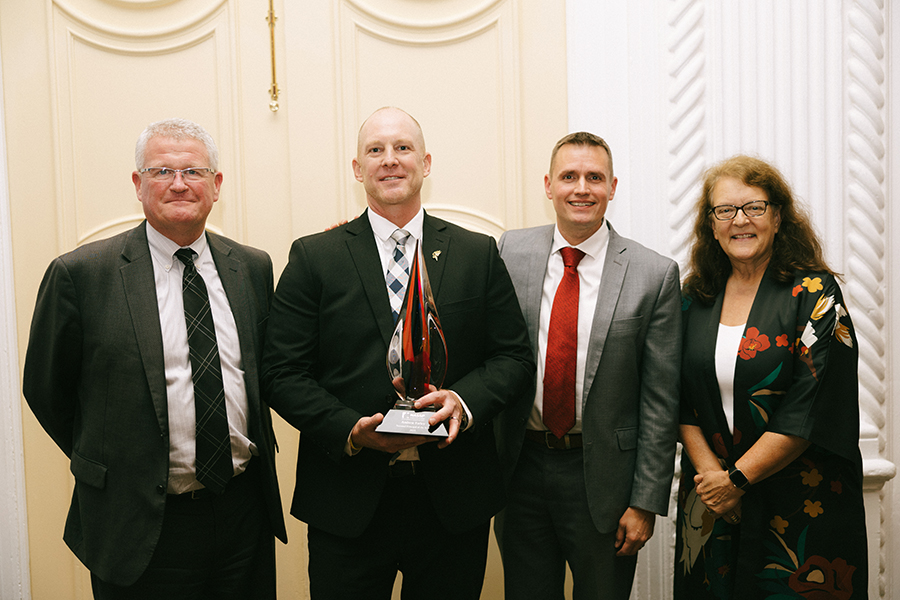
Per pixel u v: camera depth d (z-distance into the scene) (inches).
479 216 85.1
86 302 54.1
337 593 55.0
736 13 80.7
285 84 83.4
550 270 65.0
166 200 53.6
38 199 81.8
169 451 53.5
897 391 83.1
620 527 60.4
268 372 55.6
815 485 55.9
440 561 56.7
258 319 59.5
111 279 54.7
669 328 61.9
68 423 57.6
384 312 55.6
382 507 55.7
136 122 82.7
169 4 82.5
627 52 81.7
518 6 84.0
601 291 61.8
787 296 58.1
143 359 53.2
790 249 60.0
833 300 56.6
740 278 62.1
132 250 55.9
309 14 83.2
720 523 58.7
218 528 55.7
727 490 55.7
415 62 84.5
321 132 83.8
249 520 57.9
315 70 83.5
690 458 61.4
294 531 85.4
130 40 82.4
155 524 52.4
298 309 56.4
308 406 52.8
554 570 63.2
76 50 82.0
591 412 60.2
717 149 81.4
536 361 62.4
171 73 83.0
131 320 53.7
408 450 55.4
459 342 56.9
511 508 64.1
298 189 83.7
